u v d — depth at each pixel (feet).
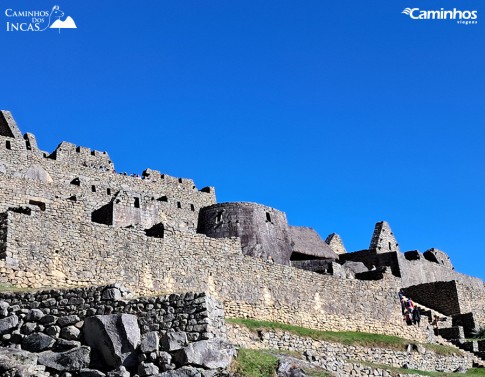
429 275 249.55
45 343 88.33
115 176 226.17
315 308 151.43
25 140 213.46
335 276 159.53
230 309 136.77
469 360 160.45
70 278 116.47
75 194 193.77
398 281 179.73
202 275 135.44
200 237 138.72
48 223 117.70
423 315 182.29
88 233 122.21
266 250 194.08
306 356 120.47
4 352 86.63
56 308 90.99
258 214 199.11
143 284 125.90
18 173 202.18
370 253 240.53
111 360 85.71
